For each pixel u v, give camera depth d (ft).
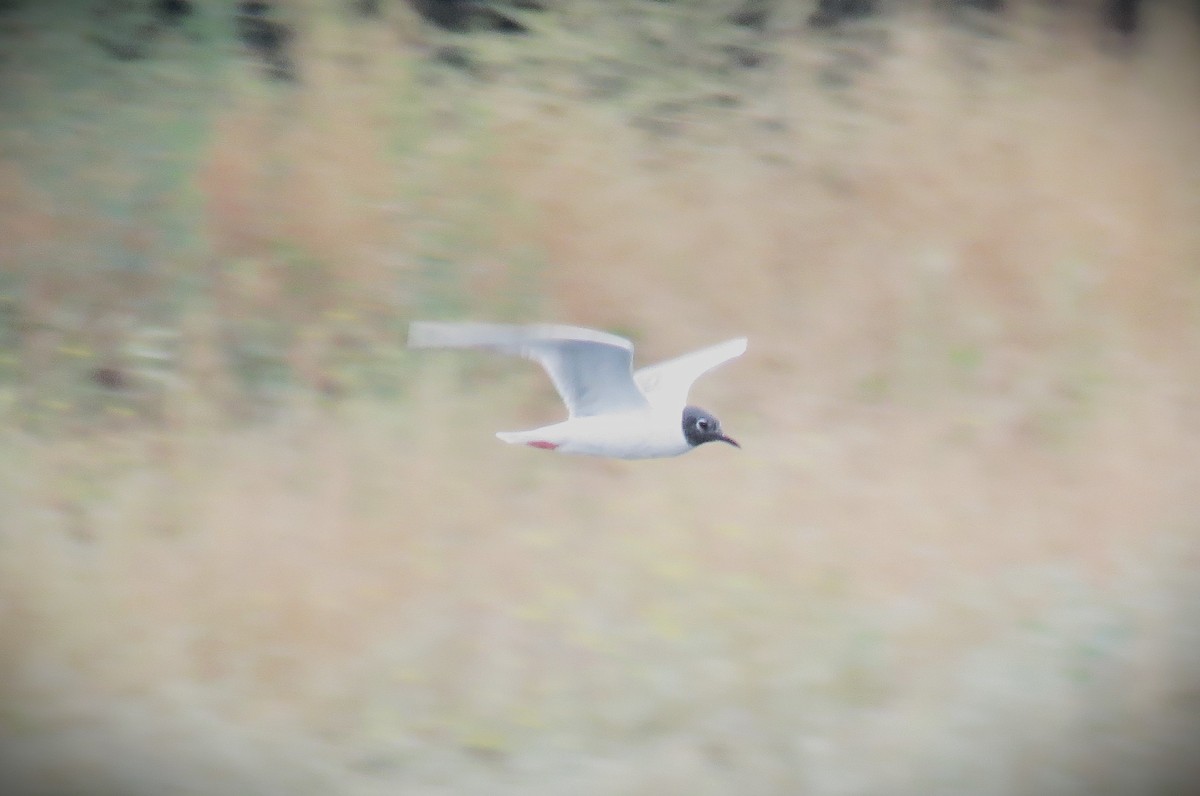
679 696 32.50
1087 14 56.44
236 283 44.88
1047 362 48.67
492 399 42.65
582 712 31.94
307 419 40.98
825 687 33.01
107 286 44.88
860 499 40.42
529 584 35.60
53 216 45.57
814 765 30.89
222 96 48.37
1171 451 44.88
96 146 47.19
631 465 40.81
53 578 33.09
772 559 37.27
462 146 47.93
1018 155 52.47
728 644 34.12
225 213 45.91
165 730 29.81
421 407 40.98
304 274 45.44
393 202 46.93
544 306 46.11
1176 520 41.55
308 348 43.68
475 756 30.66
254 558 33.68
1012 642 35.19
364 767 30.04
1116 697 33.17
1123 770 31.32
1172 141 54.54
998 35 55.62
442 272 46.16
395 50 49.14
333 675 31.63
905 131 52.11
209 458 38.99
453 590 34.99
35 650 30.99
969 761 31.12
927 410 46.47
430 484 37.81
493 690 32.12
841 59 54.34
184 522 35.94
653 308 46.65
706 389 45.34
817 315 47.85
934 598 36.63
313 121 47.47
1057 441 45.68
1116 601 37.22
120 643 31.45
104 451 39.88
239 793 28.78
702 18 52.80
